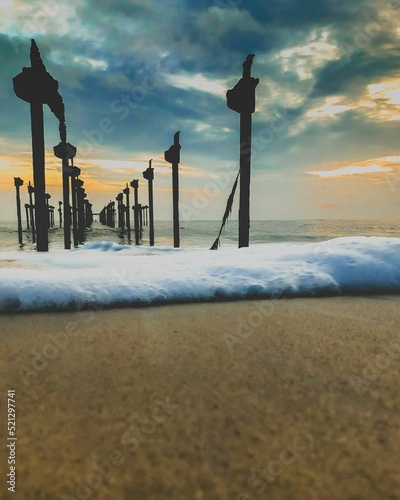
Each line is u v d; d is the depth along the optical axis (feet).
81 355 4.70
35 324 6.04
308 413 3.32
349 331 5.62
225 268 9.07
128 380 3.99
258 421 3.18
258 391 3.73
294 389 3.77
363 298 7.93
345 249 10.00
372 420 3.20
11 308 6.88
